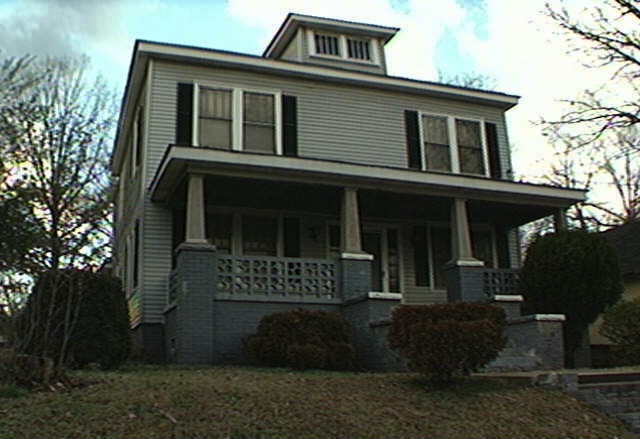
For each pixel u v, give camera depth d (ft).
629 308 40.55
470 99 56.75
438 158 54.85
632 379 27.63
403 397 25.38
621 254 66.49
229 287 40.45
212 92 49.06
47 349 27.58
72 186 68.69
